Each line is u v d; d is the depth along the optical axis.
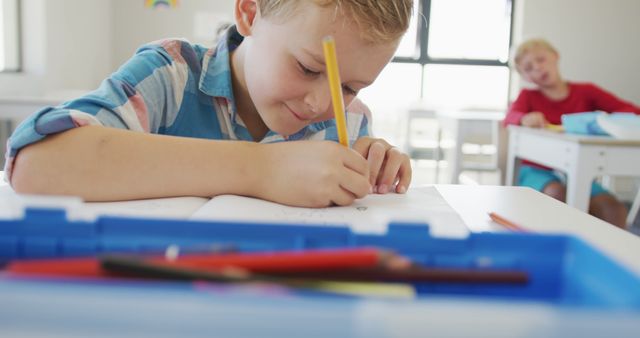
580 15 4.06
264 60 0.70
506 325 0.16
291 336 0.16
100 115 0.65
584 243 0.26
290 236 0.30
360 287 0.22
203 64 0.86
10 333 0.16
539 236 0.28
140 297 0.16
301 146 0.62
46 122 0.58
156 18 3.96
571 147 1.75
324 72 0.67
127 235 0.30
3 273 0.25
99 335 0.16
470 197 0.71
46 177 0.55
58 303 0.16
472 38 4.46
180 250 0.28
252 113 0.88
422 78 4.50
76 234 0.29
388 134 4.51
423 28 4.43
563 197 2.26
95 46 3.67
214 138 0.86
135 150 0.58
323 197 0.57
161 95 0.80
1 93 2.84
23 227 0.29
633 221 2.84
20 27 3.01
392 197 0.65
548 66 2.77
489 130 2.85
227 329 0.16
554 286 0.27
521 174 2.48
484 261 0.28
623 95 4.13
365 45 0.65
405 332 0.16
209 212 0.51
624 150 1.70
